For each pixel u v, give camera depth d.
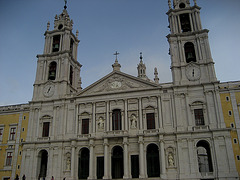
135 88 52.59
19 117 57.41
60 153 51.25
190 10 57.81
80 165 50.34
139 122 49.97
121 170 50.44
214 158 44.44
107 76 55.03
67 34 63.38
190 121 47.84
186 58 54.53
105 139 49.06
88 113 53.31
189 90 50.09
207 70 51.00
